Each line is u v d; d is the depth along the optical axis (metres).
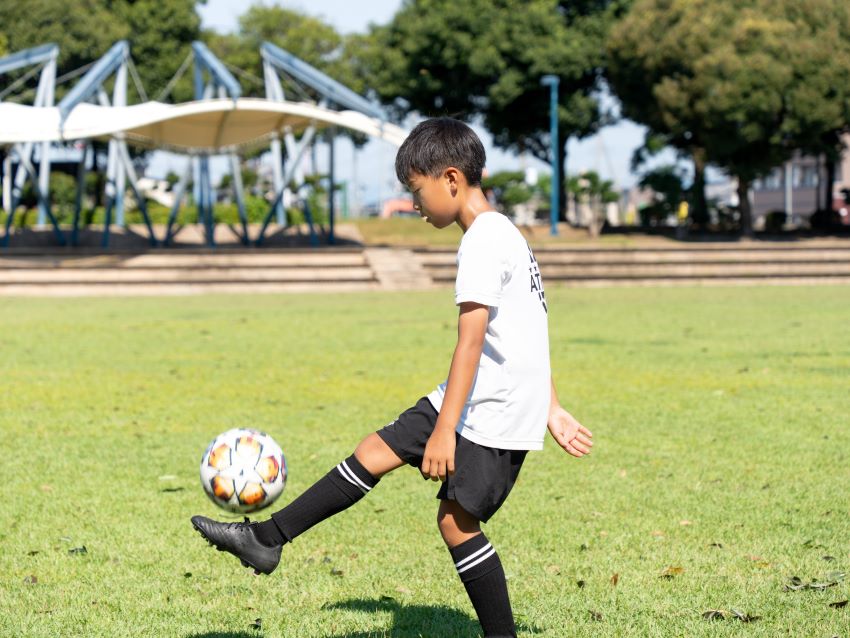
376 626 3.85
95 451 7.35
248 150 37.62
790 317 18.53
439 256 32.97
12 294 27.64
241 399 9.70
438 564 4.71
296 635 3.76
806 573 4.48
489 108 44.25
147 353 13.50
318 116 30.39
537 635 3.71
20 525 5.41
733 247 34.09
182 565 4.73
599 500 5.86
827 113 35.62
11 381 10.93
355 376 11.23
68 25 45.22
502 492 3.22
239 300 24.86
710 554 4.79
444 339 15.12
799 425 8.23
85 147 34.97
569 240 38.53
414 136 3.24
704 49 36.44
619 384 10.45
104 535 5.22
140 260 30.66
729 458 6.99
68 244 35.94
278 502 5.89
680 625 3.81
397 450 3.21
